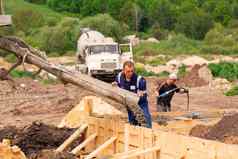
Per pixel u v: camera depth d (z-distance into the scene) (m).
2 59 56.03
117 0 120.56
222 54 89.88
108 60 42.69
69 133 15.79
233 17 122.25
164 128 16.05
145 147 12.60
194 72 45.50
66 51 78.06
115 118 14.85
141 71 52.81
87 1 123.94
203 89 39.91
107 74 42.62
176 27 112.38
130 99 13.96
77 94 30.80
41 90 34.16
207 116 17.94
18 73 41.72
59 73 14.57
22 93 33.19
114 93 14.09
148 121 14.43
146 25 116.62
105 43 44.03
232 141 13.52
